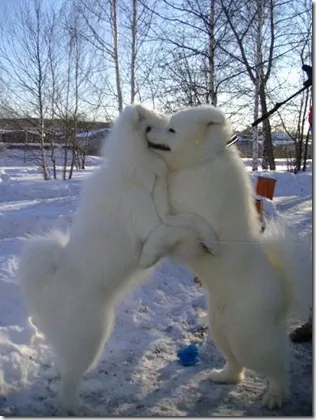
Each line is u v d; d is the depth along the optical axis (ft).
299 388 11.79
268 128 64.85
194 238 10.32
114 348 13.46
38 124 65.77
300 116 68.08
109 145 10.77
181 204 10.50
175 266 19.22
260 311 10.41
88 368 10.37
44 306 10.25
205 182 10.37
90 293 10.14
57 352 10.26
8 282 14.89
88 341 10.08
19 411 10.55
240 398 11.47
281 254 11.09
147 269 10.82
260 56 50.93
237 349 10.75
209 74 45.37
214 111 10.55
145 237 10.33
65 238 11.34
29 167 78.23
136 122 10.42
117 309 15.52
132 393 11.51
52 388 11.55
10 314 14.06
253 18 47.29
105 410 10.77
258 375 12.55
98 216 10.38
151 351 13.52
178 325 15.11
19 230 24.91
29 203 34.81
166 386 11.89
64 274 10.32
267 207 27.37
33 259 10.52
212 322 11.42
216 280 10.85
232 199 10.57
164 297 16.96
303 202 37.60
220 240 10.50
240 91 50.93
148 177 10.31
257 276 10.54
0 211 29.99
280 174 49.88
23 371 11.85
